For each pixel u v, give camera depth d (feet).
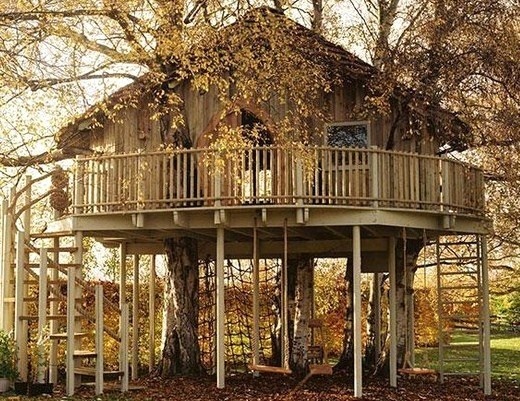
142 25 54.54
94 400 50.65
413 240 69.00
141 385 58.03
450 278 99.04
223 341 55.67
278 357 74.54
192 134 63.52
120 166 55.77
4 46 46.16
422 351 97.86
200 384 58.75
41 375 53.72
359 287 53.47
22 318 55.42
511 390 63.00
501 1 64.85
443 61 63.82
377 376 67.10
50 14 48.03
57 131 58.03
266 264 83.71
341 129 63.31
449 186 57.11
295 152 51.65
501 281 100.37
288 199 53.16
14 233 58.59
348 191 53.98
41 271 54.19
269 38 56.85
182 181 55.98
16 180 63.46
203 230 60.03
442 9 63.98
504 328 135.54
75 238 57.36
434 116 64.59
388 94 61.16
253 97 61.87
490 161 73.67
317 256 71.20
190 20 59.36
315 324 66.33
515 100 67.21
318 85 58.34
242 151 52.95
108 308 81.20
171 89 62.39
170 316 65.05
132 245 70.54
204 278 77.15
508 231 75.51
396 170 54.60
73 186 57.36
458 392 59.72
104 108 53.93
